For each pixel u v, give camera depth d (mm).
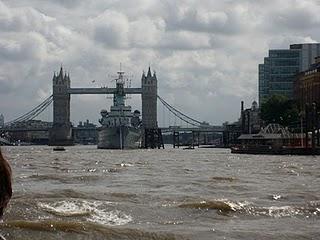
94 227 27312
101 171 86000
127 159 153250
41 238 25016
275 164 120438
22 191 43531
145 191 48125
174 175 76000
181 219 32969
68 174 72562
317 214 36406
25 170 87125
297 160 147500
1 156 5871
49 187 51438
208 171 88562
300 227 31078
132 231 27359
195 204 37156
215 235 27750
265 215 35438
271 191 50750
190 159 156750
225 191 50250
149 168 98250
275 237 27734
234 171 89188
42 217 30828
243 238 27266
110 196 42625
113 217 32406
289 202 42125
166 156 188000
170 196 44031
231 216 34844
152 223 31094
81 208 34094
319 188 55031
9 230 25875
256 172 86312
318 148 195750
